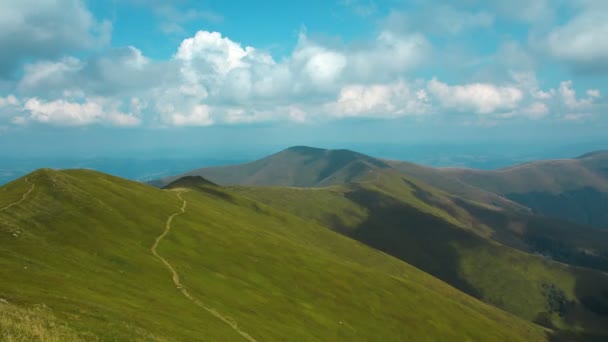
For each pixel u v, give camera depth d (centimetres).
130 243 8894
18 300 4294
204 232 11681
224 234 12288
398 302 12244
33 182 9756
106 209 10194
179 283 7731
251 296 8588
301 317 8625
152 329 4875
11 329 3350
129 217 10469
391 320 10800
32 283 5178
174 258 9038
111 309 5019
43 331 3509
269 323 7494
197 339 5216
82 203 9688
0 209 7756
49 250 6956
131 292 6366
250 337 6378
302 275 11375
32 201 8650
